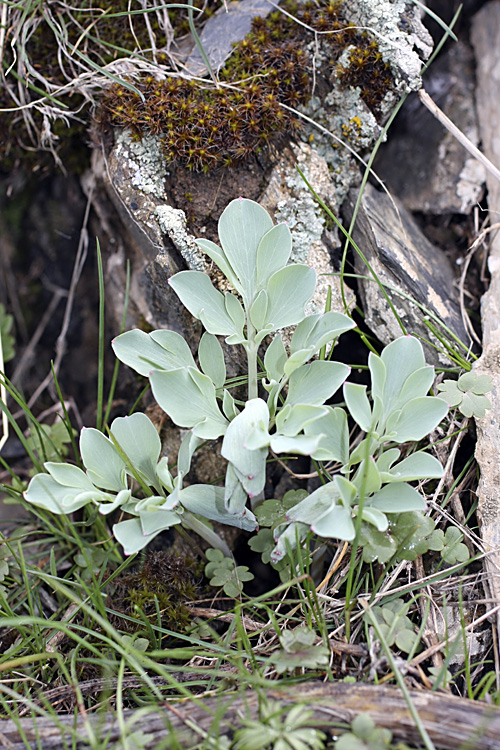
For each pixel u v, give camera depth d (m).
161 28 0.73
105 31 0.74
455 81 0.79
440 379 0.72
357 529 0.64
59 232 0.83
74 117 0.74
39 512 0.75
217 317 0.67
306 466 0.73
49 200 0.82
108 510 0.64
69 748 0.62
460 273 0.77
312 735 0.61
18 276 0.85
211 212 0.71
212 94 0.71
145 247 0.73
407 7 0.71
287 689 0.63
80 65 0.72
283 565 0.69
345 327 0.65
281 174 0.71
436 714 0.61
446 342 0.71
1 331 0.81
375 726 0.61
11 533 0.76
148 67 0.71
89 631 0.65
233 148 0.70
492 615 0.66
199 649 0.68
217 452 0.73
